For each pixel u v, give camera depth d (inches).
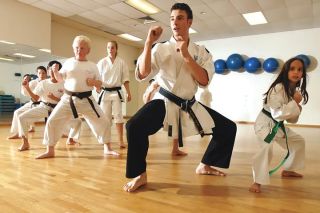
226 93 390.3
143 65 72.6
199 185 79.1
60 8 276.5
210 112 85.4
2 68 281.1
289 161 88.4
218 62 382.6
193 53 79.2
